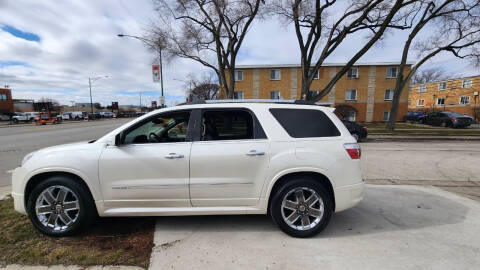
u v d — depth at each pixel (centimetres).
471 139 1266
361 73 2611
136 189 271
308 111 295
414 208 359
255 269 219
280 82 2662
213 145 274
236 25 1562
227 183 273
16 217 316
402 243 262
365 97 2631
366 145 1068
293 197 285
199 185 272
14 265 223
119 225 302
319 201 275
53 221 274
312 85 2655
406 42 1552
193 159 270
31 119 3544
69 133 1666
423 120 2309
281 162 270
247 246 257
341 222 315
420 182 497
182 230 291
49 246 254
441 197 404
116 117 5781
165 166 270
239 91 2709
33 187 281
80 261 230
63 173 279
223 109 290
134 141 294
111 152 271
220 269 219
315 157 272
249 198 278
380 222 314
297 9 1275
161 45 1659
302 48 1395
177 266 223
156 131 301
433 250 249
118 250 248
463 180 512
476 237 274
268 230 292
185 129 299
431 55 1599
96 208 280
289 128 284
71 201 275
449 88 3506
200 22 1586
